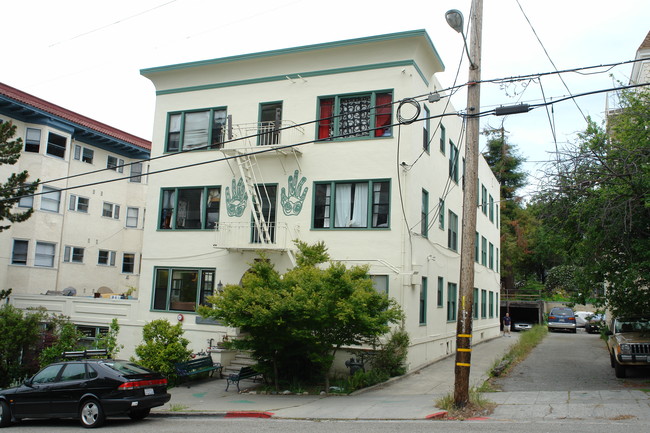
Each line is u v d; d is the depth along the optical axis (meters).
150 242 22.69
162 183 22.91
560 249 17.73
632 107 15.93
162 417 14.00
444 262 23.92
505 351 25.64
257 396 16.09
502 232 54.16
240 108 21.83
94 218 33.66
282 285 15.83
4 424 13.50
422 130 20.61
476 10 13.00
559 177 15.77
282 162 20.77
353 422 11.83
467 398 12.30
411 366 19.05
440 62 21.23
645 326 17.42
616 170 14.95
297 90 20.89
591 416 11.27
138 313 22.45
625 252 15.41
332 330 15.59
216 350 20.30
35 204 29.48
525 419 11.31
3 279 28.30
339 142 20.00
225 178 21.78
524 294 55.00
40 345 22.66
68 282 31.56
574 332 42.31
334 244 19.44
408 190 18.88
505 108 12.44
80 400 12.86
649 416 10.98
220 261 21.31
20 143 24.64
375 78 19.77
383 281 18.70
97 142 34.16
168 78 23.27
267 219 20.72
